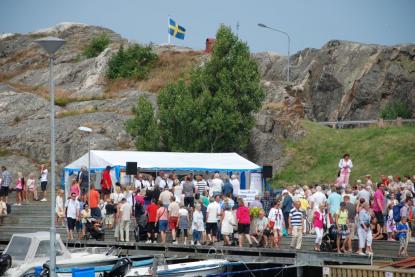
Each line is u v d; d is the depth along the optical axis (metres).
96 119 90.75
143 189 57.91
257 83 85.94
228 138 84.12
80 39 154.25
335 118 103.31
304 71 114.00
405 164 78.62
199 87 86.88
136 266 46.09
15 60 142.12
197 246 50.44
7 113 97.81
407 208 47.69
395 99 98.81
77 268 43.03
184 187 55.97
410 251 47.09
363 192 50.03
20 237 45.25
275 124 88.25
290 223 50.88
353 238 47.16
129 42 134.12
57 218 60.44
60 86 122.88
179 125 84.06
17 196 67.50
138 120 84.69
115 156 64.75
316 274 47.47
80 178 60.31
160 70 119.94
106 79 121.00
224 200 52.19
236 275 47.69
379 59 102.12
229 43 86.75
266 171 65.44
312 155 85.38
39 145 86.94
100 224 55.66
